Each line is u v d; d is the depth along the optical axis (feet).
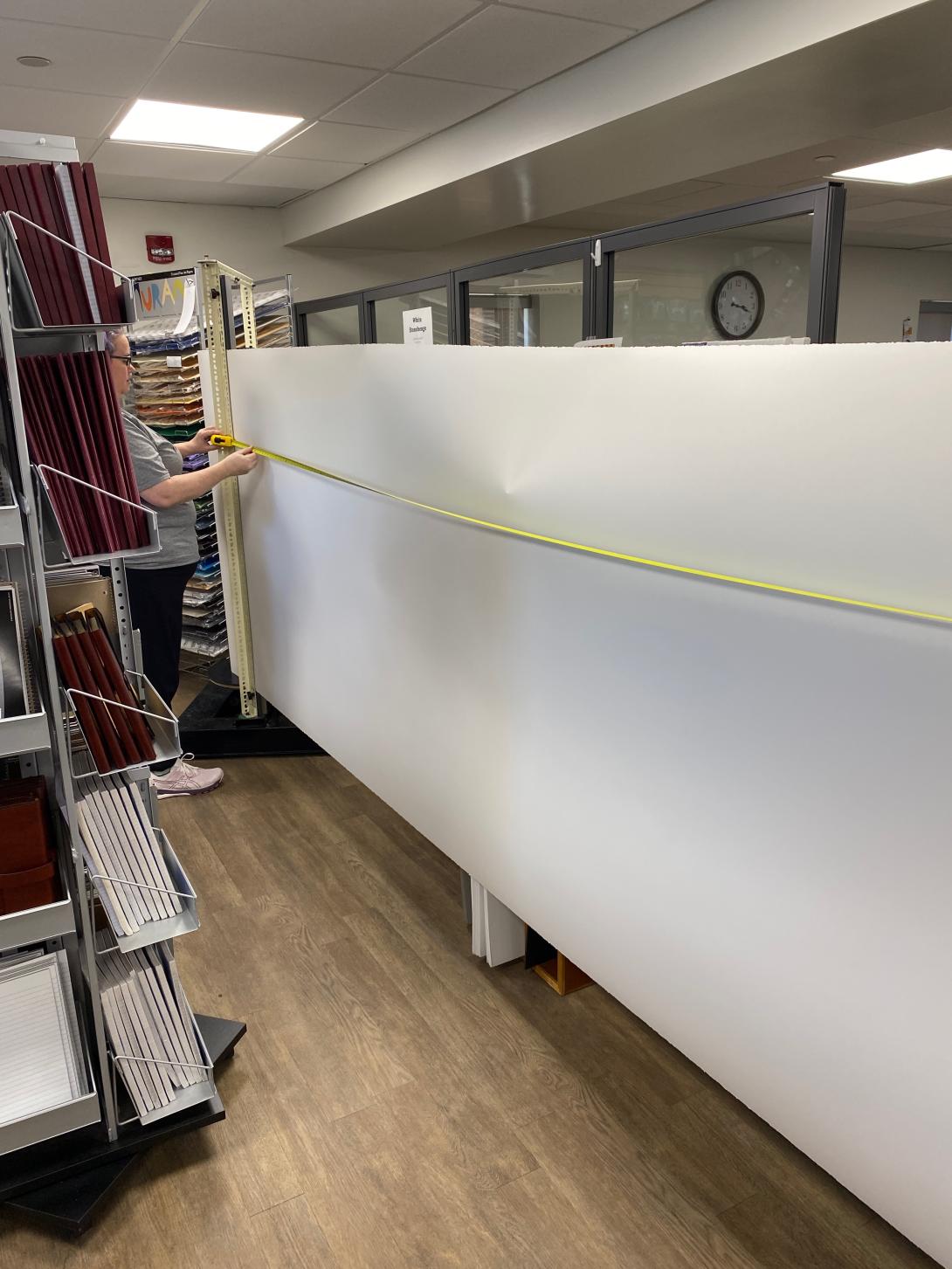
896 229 26.02
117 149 15.43
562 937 5.75
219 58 11.48
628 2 10.26
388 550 7.04
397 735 7.54
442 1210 4.87
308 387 7.97
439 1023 6.34
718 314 26.27
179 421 12.74
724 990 4.47
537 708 5.54
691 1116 5.49
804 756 3.77
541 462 5.10
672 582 4.30
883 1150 3.78
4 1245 4.75
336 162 16.94
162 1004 5.23
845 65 10.18
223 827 9.28
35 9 9.86
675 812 4.57
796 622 3.69
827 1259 4.53
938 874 3.32
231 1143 5.34
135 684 5.60
